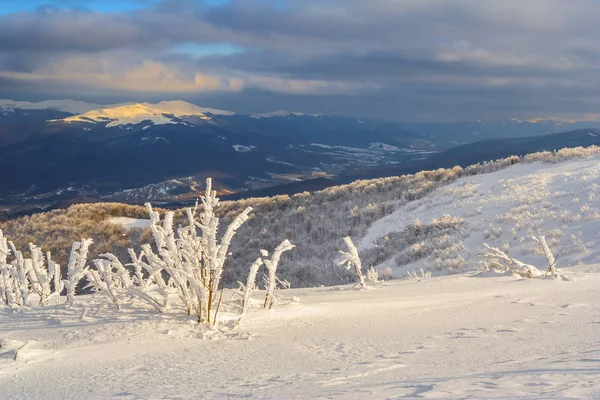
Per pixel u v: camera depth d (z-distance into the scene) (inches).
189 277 241.4
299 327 238.7
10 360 195.2
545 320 236.4
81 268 284.4
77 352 202.2
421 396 106.0
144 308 267.1
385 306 287.0
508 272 406.0
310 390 133.4
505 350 179.3
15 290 342.0
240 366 176.7
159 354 197.3
